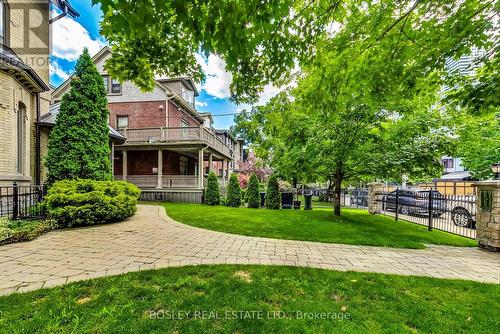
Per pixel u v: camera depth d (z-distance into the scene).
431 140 6.50
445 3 2.75
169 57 3.50
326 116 4.62
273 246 4.58
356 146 6.97
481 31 2.95
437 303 2.51
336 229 6.26
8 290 2.54
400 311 2.34
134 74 3.67
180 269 3.21
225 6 1.97
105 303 2.32
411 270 3.50
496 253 4.48
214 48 2.31
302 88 4.24
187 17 1.93
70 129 6.74
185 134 13.94
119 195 6.54
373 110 6.05
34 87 7.41
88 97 7.09
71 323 2.01
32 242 4.41
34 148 7.75
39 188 6.32
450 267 3.67
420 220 8.41
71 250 3.97
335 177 8.57
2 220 4.77
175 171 16.75
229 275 3.07
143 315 2.16
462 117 6.18
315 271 3.31
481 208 4.90
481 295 2.71
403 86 3.75
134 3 1.79
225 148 19.33
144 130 14.02
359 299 2.56
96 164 7.05
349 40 3.30
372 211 9.97
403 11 2.96
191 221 6.81
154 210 8.93
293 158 7.94
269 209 10.85
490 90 3.12
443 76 3.72
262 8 2.21
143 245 4.36
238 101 3.97
